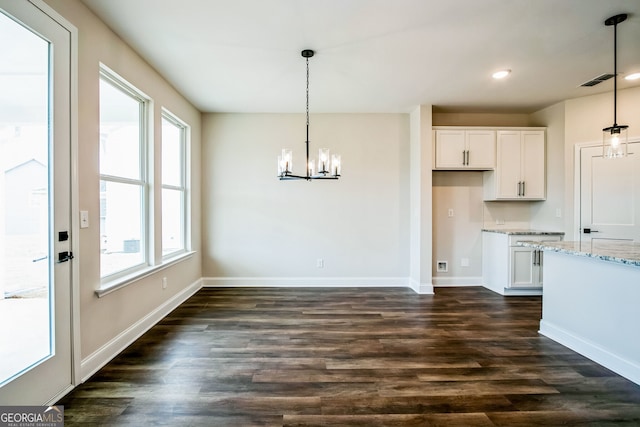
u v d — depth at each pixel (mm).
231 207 4469
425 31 2406
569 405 1783
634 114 3525
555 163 4102
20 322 1595
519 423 1636
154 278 3039
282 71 3107
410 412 1722
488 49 2680
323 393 1895
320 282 4500
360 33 2434
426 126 4125
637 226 3502
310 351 2449
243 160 4453
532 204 4492
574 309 2475
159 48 2645
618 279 2123
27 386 1604
